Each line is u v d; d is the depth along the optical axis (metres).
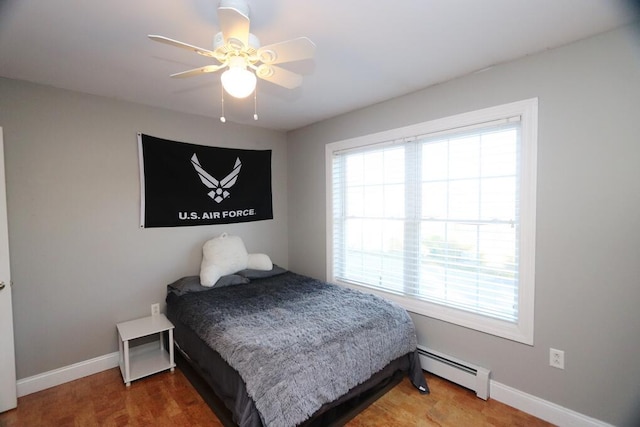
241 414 1.53
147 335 2.56
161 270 2.89
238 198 3.42
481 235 2.20
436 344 2.44
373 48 1.83
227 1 1.34
